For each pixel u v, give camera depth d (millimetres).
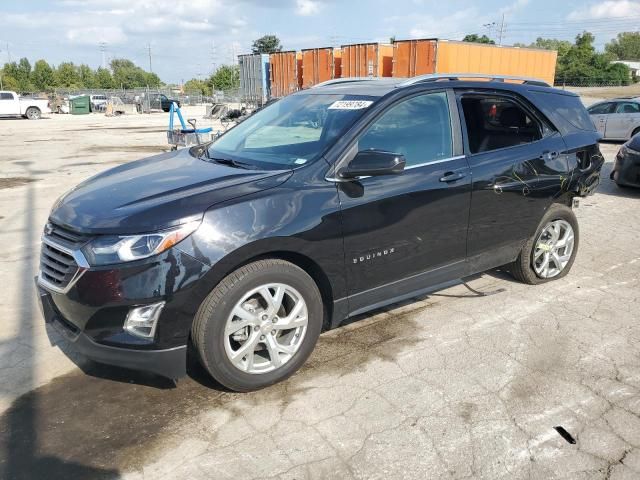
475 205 4090
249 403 3162
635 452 2773
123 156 14125
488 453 2758
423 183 3746
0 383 3365
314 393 3264
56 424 2971
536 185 4520
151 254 2795
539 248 4816
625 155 9031
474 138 4199
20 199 8570
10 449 2768
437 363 3605
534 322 4211
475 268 4309
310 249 3230
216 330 2982
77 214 3078
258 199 3088
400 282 3801
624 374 3484
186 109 42344
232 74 85000
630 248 6145
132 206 3002
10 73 97062
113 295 2797
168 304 2832
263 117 4430
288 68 19562
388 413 3070
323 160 3393
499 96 4426
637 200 8711
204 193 3064
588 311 4414
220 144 4297
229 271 2994
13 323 4184
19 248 6012
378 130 3645
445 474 2615
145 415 3051
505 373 3484
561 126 4836
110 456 2725
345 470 2639
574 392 3281
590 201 8625
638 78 79062
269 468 2648
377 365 3582
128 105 43156
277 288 3162
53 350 3775
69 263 2936
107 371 3500
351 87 4227
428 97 3977
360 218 3434
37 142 17922
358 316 4324
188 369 3521
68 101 44281
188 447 2793
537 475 2613
